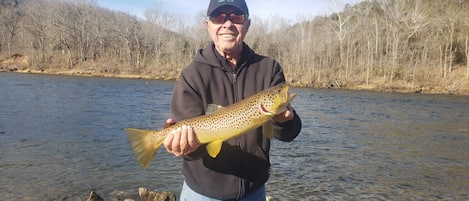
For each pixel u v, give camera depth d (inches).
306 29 2960.1
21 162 457.4
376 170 483.5
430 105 1338.6
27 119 743.7
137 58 2802.7
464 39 2564.0
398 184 430.0
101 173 429.4
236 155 117.4
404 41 2628.0
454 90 2058.3
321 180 432.5
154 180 410.9
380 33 2728.8
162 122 784.3
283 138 120.2
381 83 2207.2
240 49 122.0
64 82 1776.6
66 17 3056.1
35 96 1136.2
